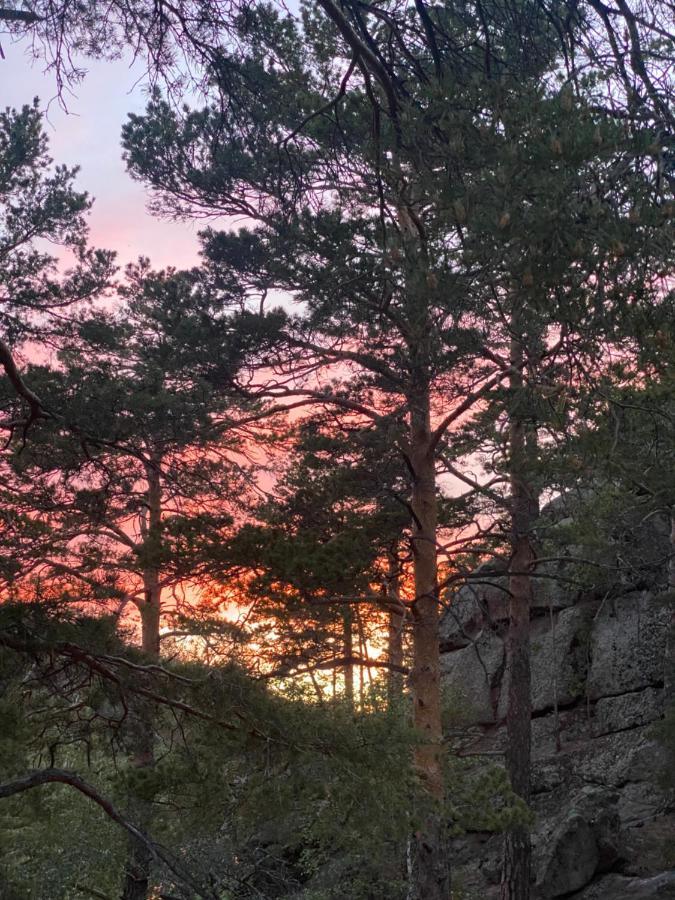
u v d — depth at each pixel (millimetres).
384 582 15133
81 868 13836
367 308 11914
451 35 4969
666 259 3432
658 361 3805
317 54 13047
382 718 9797
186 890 10867
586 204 3463
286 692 13992
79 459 12539
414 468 16172
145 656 8680
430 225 4777
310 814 10367
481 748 25297
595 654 24781
